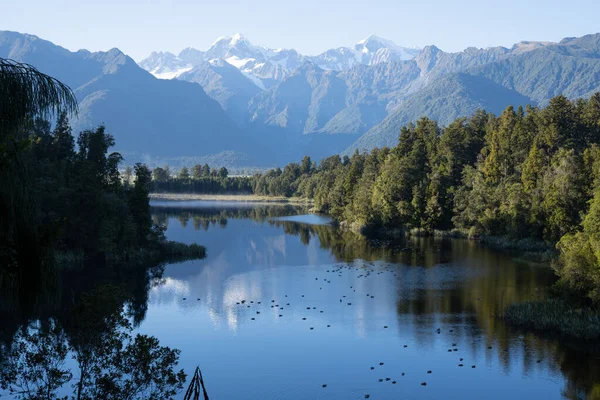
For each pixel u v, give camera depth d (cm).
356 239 11900
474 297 6481
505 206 11019
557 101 12862
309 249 10519
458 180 13550
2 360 2875
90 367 2488
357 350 4844
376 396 3956
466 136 14700
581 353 4653
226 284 7425
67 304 5744
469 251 9931
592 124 13250
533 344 4884
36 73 1315
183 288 7194
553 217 9862
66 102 1352
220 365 4531
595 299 5275
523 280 7325
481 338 5056
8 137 1312
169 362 2438
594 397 3891
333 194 16438
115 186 10556
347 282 7469
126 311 6062
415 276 7762
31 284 1374
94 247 8900
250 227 14488
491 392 3988
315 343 5034
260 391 4038
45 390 2588
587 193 9788
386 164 14312
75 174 9512
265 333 5328
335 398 3931
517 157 12562
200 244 11188
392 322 5591
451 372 4347
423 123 16662
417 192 12525
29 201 1350
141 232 9738
